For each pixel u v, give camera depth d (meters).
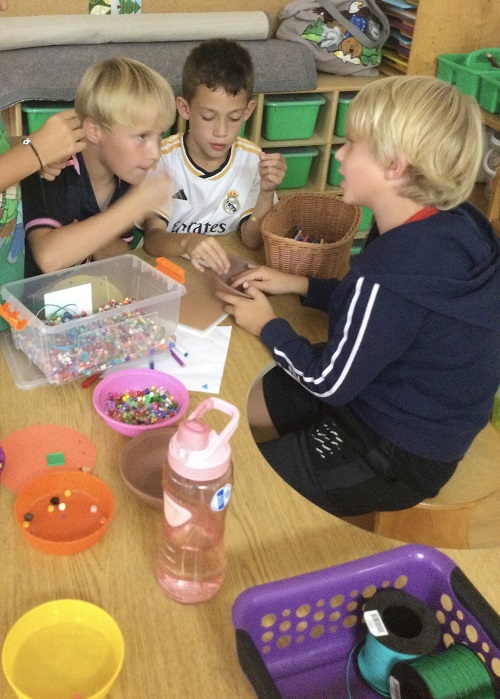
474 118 1.18
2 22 2.33
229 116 1.91
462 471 1.48
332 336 1.31
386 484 1.34
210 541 0.82
